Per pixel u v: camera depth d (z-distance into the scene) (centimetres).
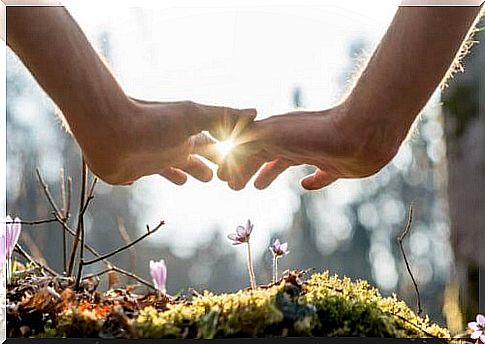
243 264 671
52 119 388
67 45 87
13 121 377
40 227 222
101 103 90
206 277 673
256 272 423
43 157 386
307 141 98
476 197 243
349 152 98
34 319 92
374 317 87
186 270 670
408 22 90
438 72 91
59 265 420
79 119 91
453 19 88
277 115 100
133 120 93
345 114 97
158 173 108
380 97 93
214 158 107
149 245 630
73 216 291
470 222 243
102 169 97
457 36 89
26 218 245
